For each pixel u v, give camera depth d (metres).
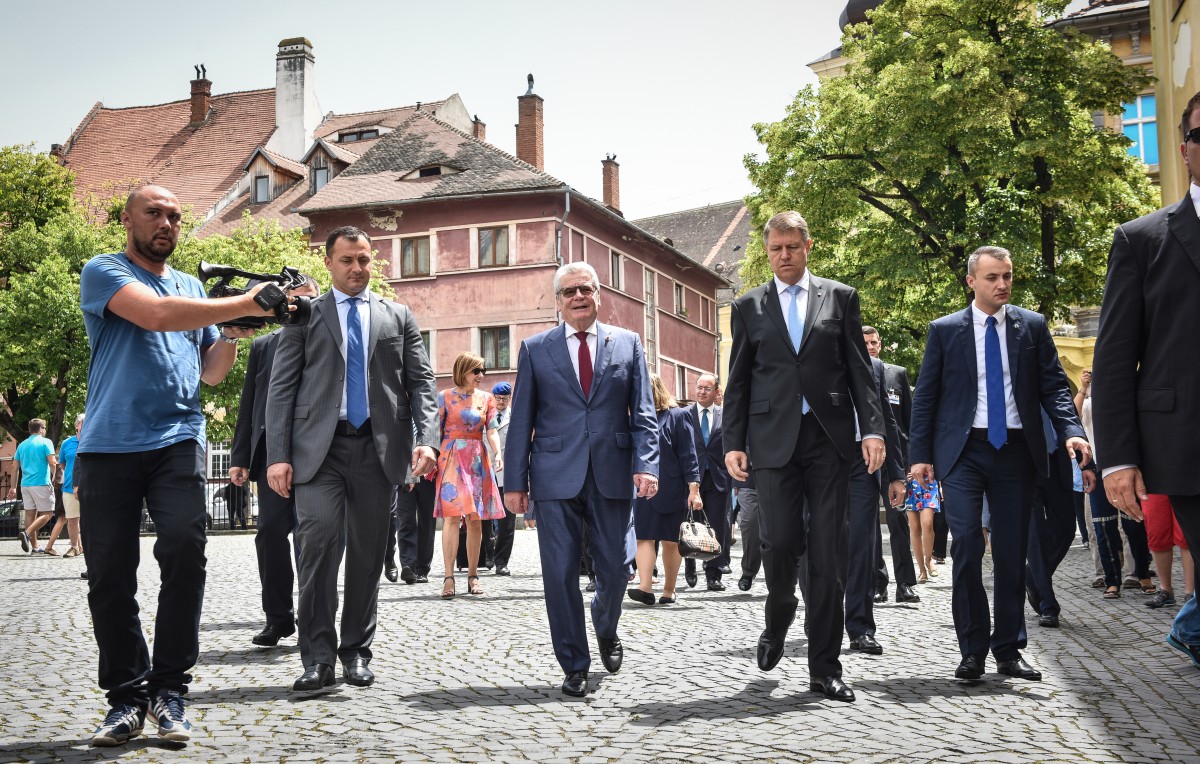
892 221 29.72
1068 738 4.70
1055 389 6.40
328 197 42.56
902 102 26.56
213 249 35.16
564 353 6.29
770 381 5.84
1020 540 6.27
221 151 54.88
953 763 4.27
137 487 4.70
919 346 28.27
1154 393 4.10
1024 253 25.39
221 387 30.83
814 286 5.94
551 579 5.98
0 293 33.66
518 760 4.35
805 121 29.72
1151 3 18.34
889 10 28.62
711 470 11.91
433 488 12.27
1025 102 26.12
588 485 6.19
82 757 4.37
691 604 10.16
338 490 6.06
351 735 4.80
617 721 5.10
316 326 6.17
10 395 35.91
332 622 5.98
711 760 4.34
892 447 9.06
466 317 40.78
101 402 4.66
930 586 11.39
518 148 49.47
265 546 7.55
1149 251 4.17
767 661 6.04
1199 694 5.67
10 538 25.98
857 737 4.73
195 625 4.74
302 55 53.88
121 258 4.75
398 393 6.25
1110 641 7.52
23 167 39.44
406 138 44.25
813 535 5.75
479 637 7.90
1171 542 9.19
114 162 56.53
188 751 4.49
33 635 8.04
